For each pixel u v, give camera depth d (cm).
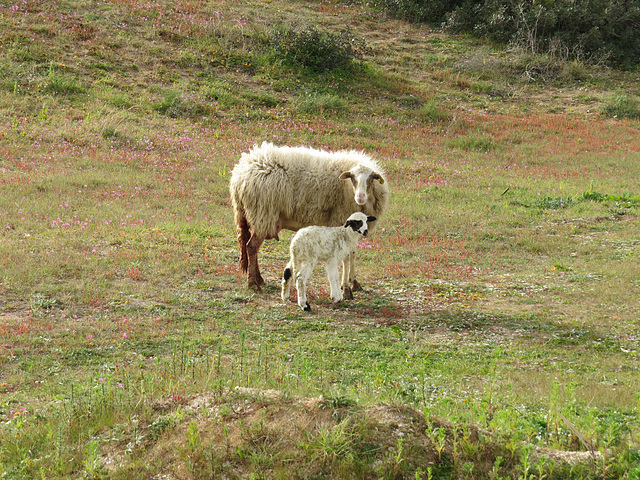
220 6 3416
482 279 1105
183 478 407
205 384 542
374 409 453
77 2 2944
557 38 3638
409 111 2738
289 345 753
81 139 1914
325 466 403
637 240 1353
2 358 666
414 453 412
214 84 2580
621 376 675
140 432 466
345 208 1028
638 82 3431
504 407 543
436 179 1941
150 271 1036
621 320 882
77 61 2466
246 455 416
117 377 606
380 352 742
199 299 934
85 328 768
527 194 1795
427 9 3931
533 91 3256
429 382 632
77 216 1319
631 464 406
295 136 2244
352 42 3350
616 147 2470
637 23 3831
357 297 987
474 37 3803
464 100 3030
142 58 2631
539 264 1207
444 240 1366
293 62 2933
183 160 1894
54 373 645
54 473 419
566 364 718
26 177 1549
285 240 1351
